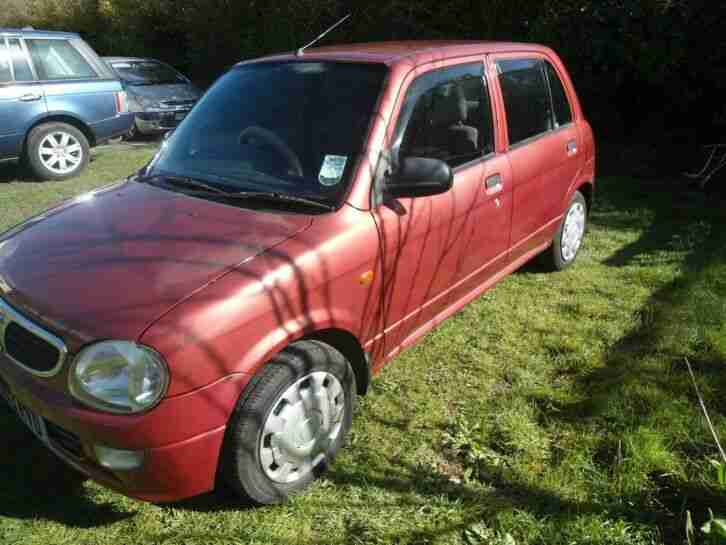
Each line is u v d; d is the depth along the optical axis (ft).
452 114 11.32
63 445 8.04
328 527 8.44
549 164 14.02
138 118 37.01
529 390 11.27
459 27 30.99
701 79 24.27
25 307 8.04
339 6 35.70
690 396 10.85
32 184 26.96
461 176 11.28
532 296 15.05
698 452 9.50
